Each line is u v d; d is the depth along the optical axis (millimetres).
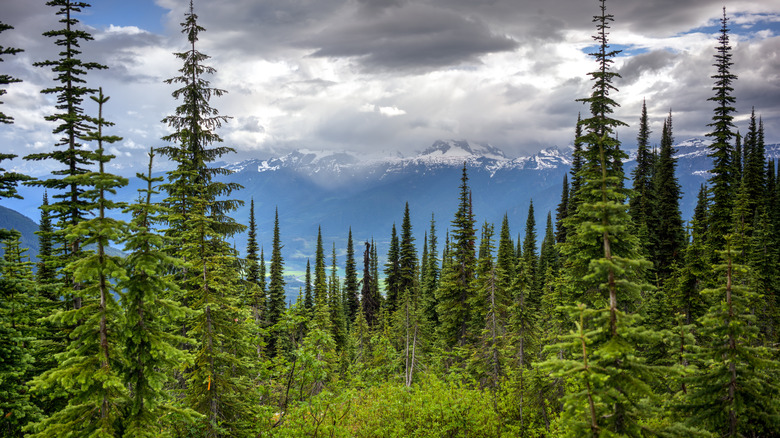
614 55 20984
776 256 33406
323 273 52594
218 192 23000
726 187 33250
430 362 37375
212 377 14586
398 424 18109
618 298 14828
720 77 33531
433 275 52719
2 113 14406
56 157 15508
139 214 11273
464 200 37812
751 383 11117
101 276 10094
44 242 22438
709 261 27312
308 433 16109
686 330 13117
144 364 10703
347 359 41250
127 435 9891
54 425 9445
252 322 17734
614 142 17312
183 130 22062
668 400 12289
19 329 16266
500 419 22047
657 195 50031
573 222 18109
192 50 22859
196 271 17016
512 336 29031
